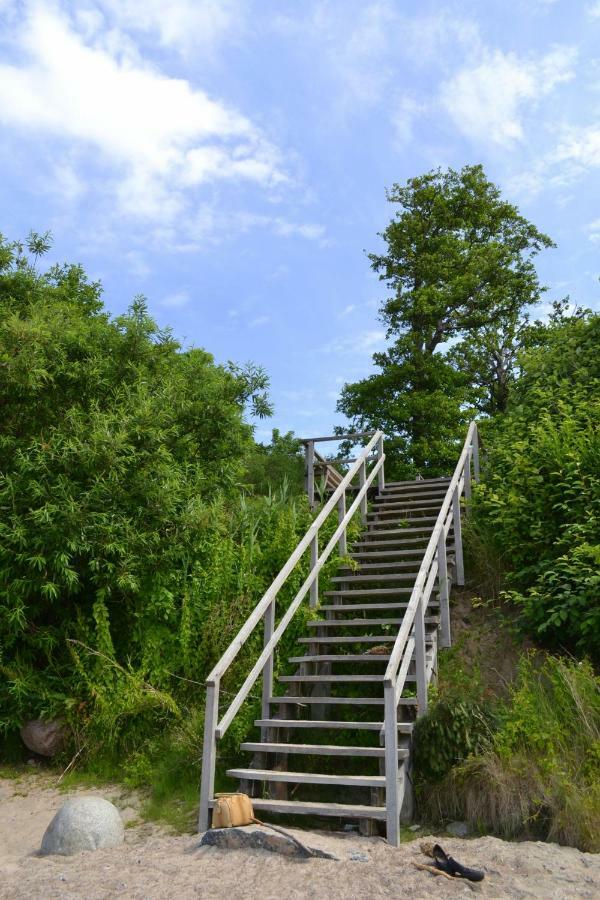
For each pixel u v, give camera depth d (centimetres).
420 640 593
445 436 1998
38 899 374
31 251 1136
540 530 753
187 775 605
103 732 675
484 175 2361
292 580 795
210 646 720
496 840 450
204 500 952
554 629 675
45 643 735
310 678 641
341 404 2131
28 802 613
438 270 2164
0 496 727
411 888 372
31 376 764
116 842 493
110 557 749
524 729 514
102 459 752
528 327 2362
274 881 386
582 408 902
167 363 1022
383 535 946
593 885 377
